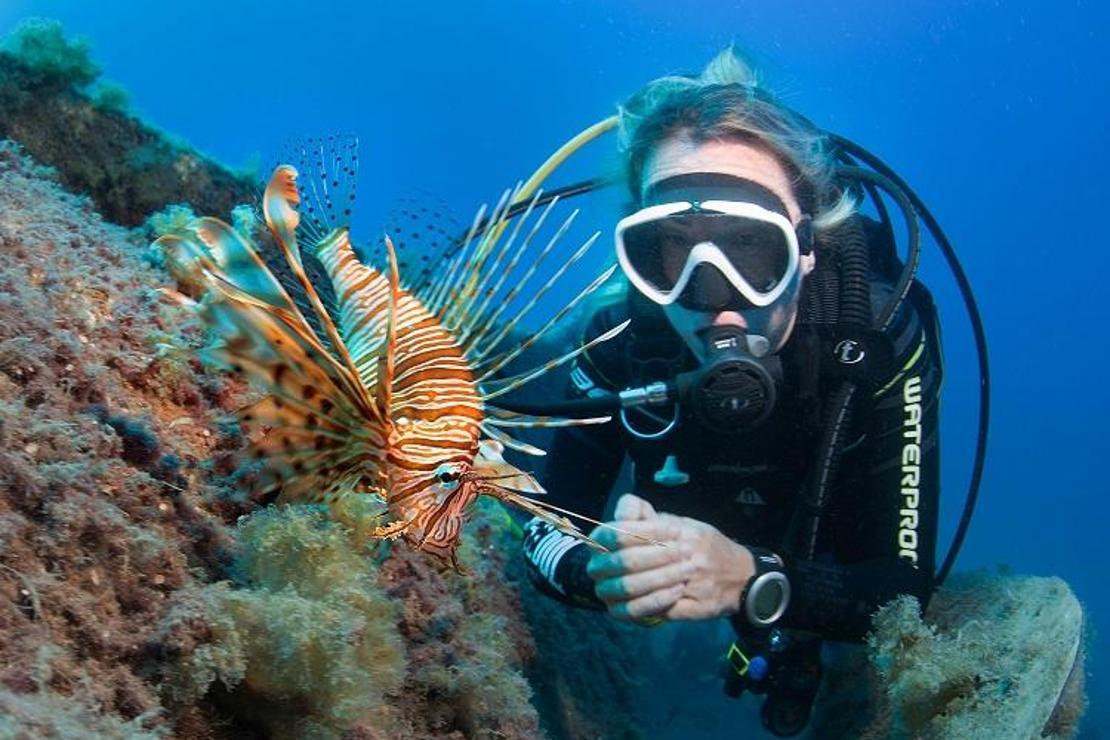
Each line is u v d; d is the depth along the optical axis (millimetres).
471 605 857
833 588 832
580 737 1078
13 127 1042
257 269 448
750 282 811
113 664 451
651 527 744
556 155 1004
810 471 878
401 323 511
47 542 453
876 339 834
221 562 552
